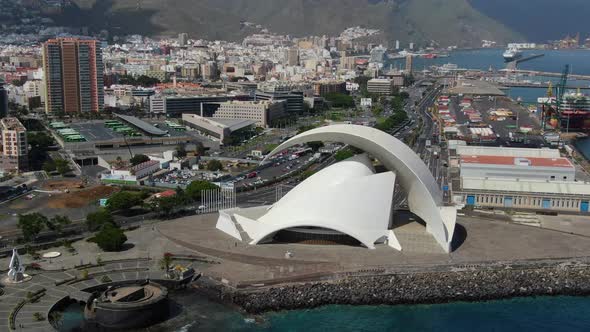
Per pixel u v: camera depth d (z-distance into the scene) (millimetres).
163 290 183500
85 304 185375
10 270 195500
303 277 196750
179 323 174625
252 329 172250
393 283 195500
